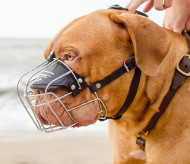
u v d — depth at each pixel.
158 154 2.05
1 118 6.91
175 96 2.04
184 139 1.97
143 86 2.04
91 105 1.94
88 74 1.92
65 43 1.92
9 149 4.68
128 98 2.02
